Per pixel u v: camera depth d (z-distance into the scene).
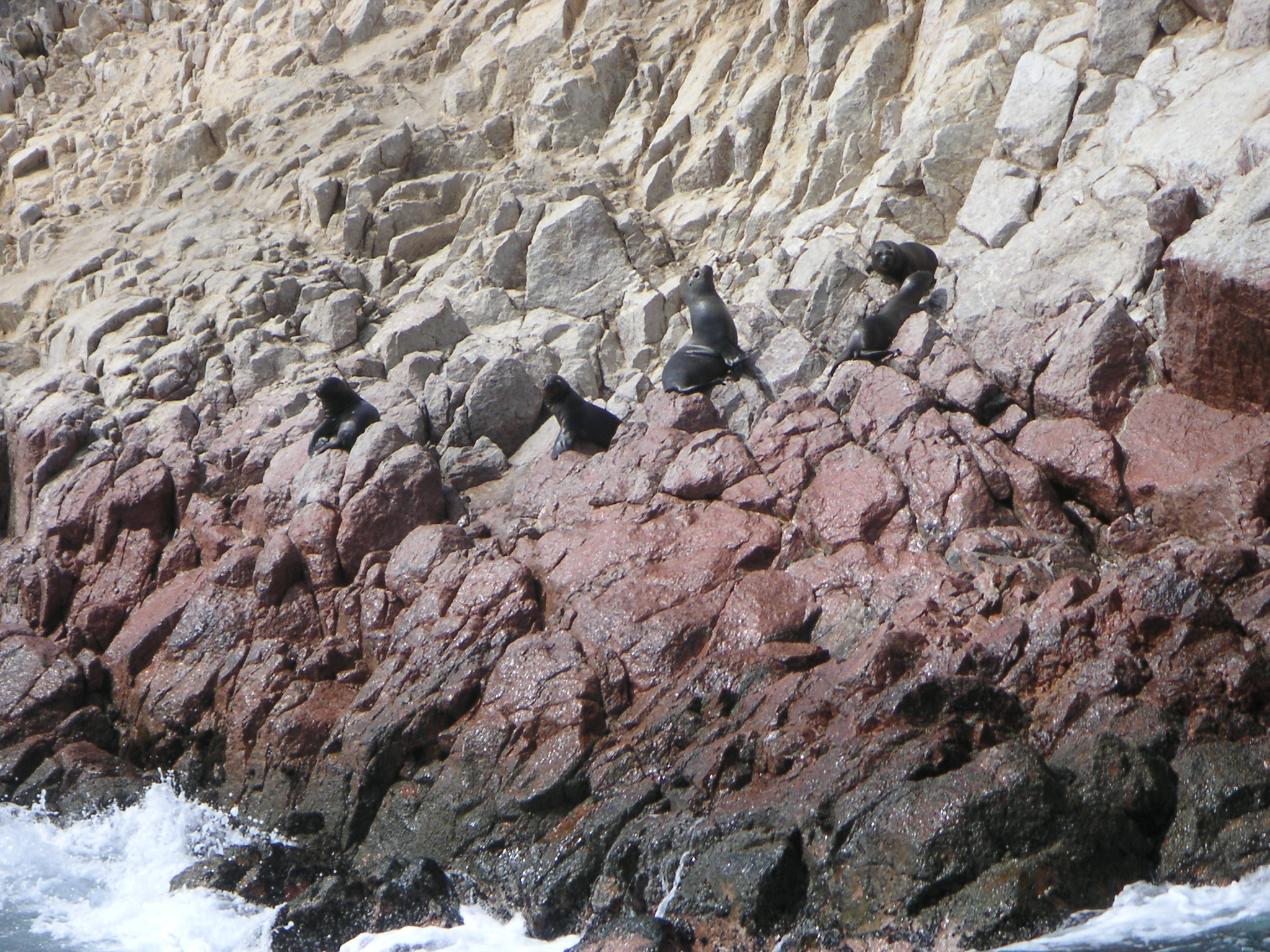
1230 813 9.70
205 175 24.67
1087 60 17.44
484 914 11.39
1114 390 14.04
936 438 14.12
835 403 15.49
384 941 11.02
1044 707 10.67
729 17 22.62
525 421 18.27
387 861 12.20
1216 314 12.83
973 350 15.16
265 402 18.75
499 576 14.00
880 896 9.66
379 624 14.78
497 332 19.92
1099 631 10.89
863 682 11.03
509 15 24.64
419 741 12.79
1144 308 14.65
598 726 12.12
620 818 11.11
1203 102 15.62
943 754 10.12
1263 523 12.27
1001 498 13.63
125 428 19.08
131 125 26.80
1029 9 18.39
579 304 20.05
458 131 23.52
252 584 15.75
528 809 11.66
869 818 9.91
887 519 13.67
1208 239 12.93
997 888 9.36
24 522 19.09
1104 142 16.59
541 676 12.59
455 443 17.92
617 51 22.91
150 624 15.71
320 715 13.71
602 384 19.11
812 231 19.00
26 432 19.23
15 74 28.98
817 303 17.34
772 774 10.89
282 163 23.53
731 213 20.31
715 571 13.47
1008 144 17.58
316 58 26.03
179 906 11.99
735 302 18.91
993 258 16.31
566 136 22.73
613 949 9.95
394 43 25.83
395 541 15.79
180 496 17.64
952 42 19.00
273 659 14.59
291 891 12.12
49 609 16.92
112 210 24.94
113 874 12.93
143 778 14.51
